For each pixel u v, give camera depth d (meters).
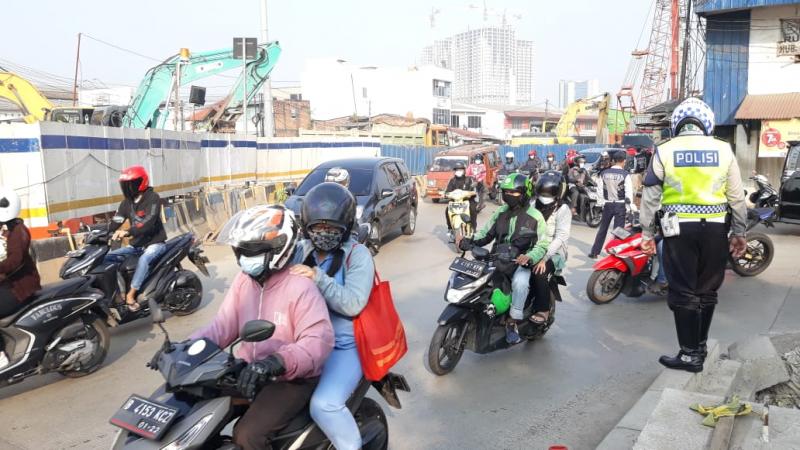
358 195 10.97
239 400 2.76
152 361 2.64
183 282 7.06
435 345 5.13
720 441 3.08
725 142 4.27
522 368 5.40
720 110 21.14
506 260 5.31
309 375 2.73
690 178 4.24
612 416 4.39
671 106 28.38
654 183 4.43
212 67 19.75
